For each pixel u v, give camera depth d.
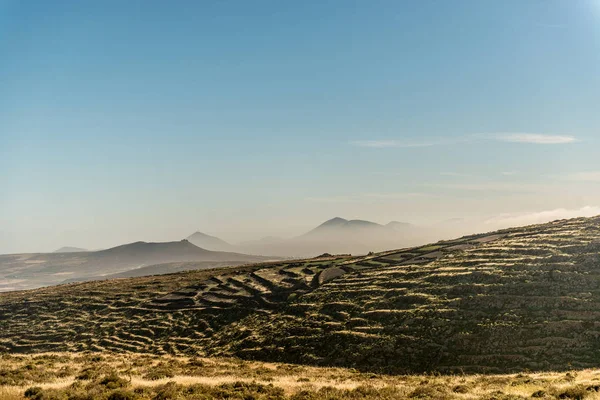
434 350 57.38
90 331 93.88
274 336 73.56
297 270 119.62
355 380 45.53
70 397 27.69
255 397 30.62
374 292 80.25
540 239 87.25
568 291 63.00
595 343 51.56
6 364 47.22
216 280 123.69
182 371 50.03
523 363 51.16
